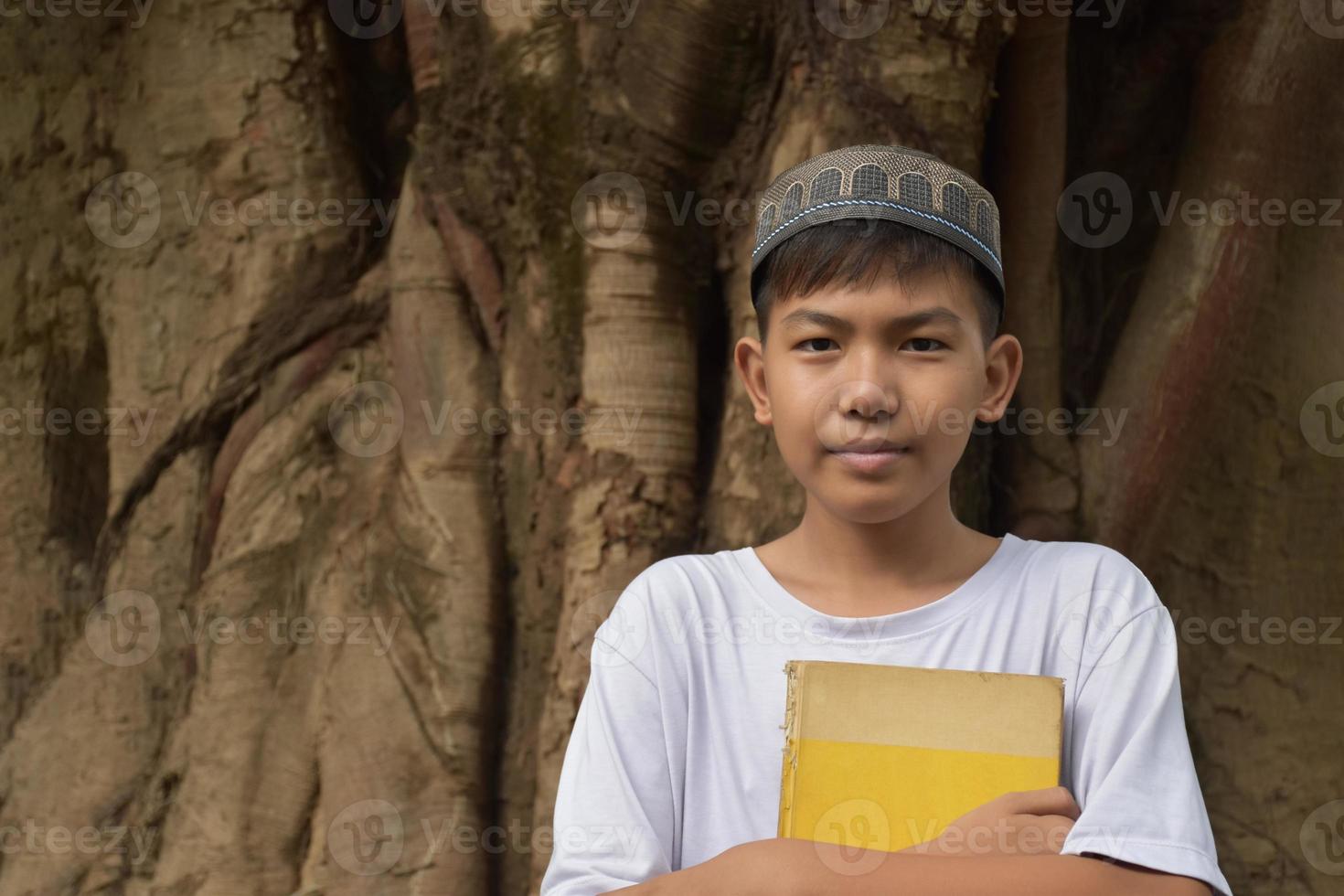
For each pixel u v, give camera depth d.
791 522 3.04
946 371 1.54
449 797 3.10
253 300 3.56
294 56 3.61
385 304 3.55
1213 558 3.59
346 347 3.54
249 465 3.49
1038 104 3.51
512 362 3.29
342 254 3.59
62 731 3.49
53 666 3.70
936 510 1.66
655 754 1.63
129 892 3.32
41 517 3.76
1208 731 3.56
